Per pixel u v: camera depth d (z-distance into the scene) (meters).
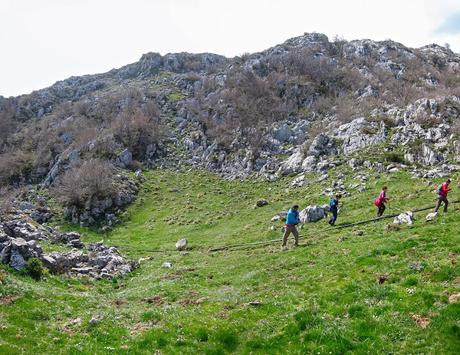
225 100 117.50
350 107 99.44
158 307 22.77
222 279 29.08
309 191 62.75
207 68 175.38
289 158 83.50
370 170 62.88
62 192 83.12
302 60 138.88
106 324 19.69
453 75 141.00
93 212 76.81
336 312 17.86
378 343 15.02
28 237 34.19
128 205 79.56
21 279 25.61
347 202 48.28
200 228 59.22
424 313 16.20
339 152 76.44
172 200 79.44
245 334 17.72
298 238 37.12
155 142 105.75
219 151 97.19
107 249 43.19
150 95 136.88
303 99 116.88
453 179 48.69
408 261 22.03
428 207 37.44
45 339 17.69
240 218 58.97
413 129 72.31
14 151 123.88
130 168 96.50
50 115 149.62
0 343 16.53
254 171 85.75
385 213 39.50
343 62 145.25
